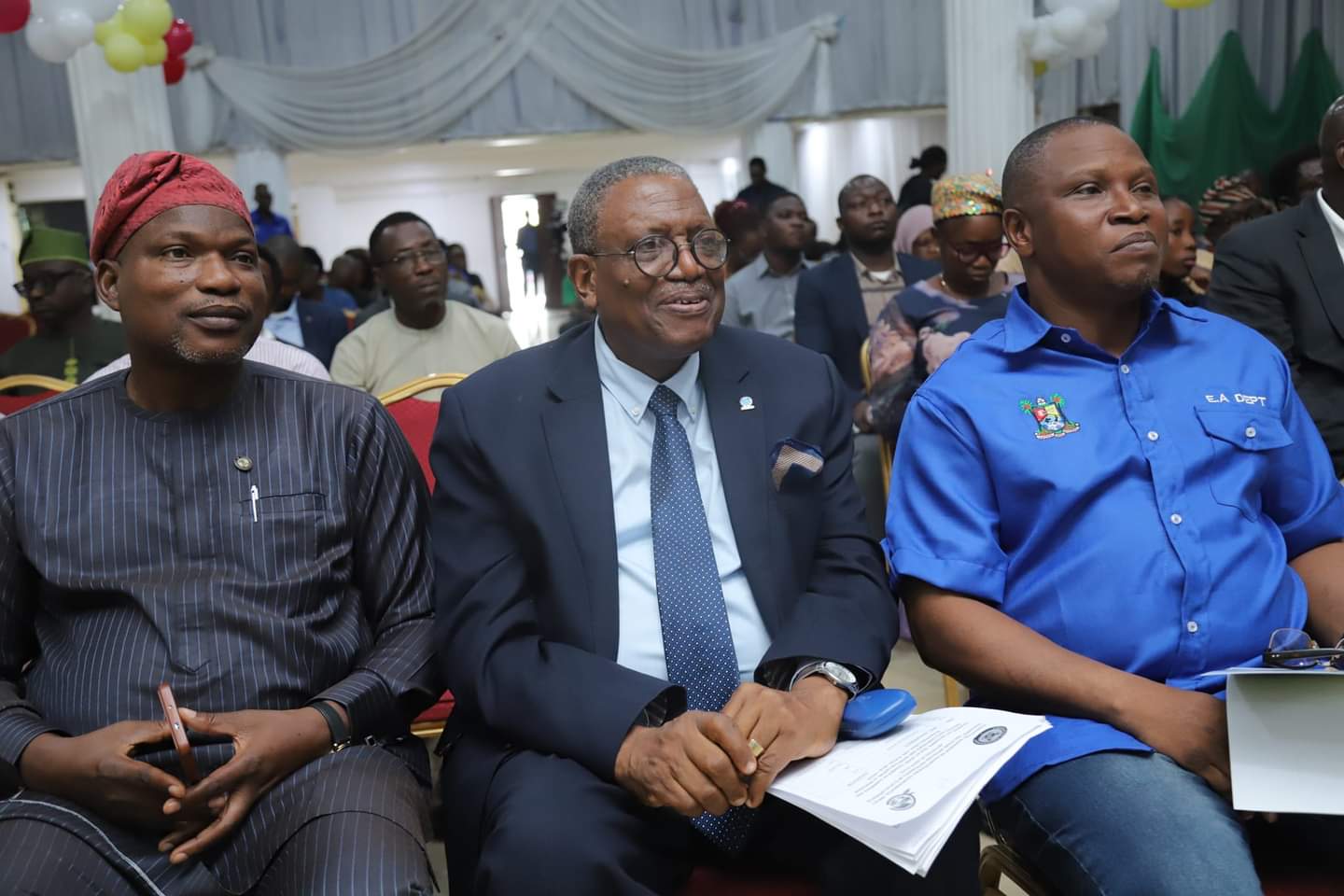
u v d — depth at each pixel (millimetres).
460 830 1441
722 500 1559
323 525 1525
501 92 10273
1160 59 8805
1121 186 1507
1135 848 1220
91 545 1457
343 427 1583
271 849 1353
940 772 1214
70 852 1308
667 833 1388
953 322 2773
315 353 4957
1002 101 5184
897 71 10180
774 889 1355
